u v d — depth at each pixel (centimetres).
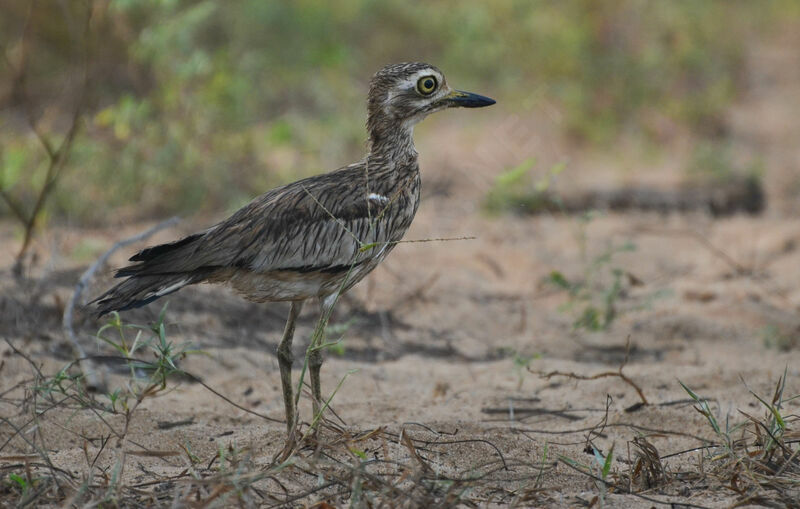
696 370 1180
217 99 1888
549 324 1390
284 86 2298
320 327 985
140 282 904
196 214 1764
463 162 2108
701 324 1356
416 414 1051
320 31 2431
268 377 1168
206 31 2219
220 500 734
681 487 841
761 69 2920
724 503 798
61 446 936
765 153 2333
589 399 1105
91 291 1309
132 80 1988
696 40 2795
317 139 2111
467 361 1273
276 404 1088
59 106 2005
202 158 1833
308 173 1947
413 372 1212
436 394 1134
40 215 1623
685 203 1934
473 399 1109
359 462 806
